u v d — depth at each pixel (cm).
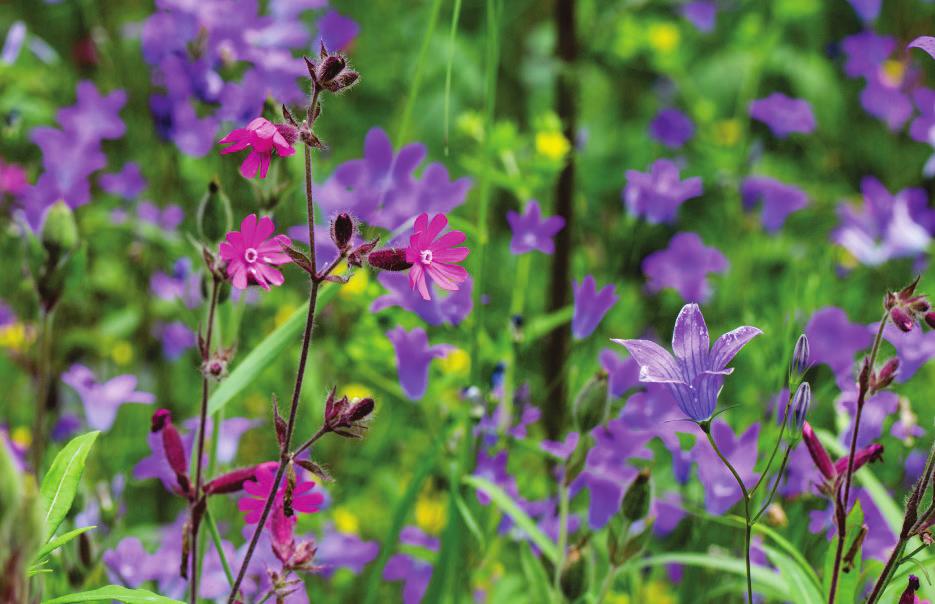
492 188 159
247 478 82
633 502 87
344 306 115
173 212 139
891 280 145
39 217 118
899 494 102
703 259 130
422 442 119
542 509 101
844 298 139
